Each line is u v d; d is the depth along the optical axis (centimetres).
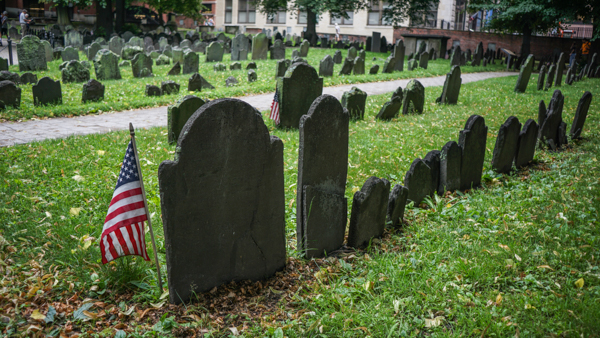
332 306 375
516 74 2625
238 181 394
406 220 565
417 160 598
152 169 720
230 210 396
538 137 902
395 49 2303
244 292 408
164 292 393
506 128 728
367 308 371
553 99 905
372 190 486
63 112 1151
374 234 514
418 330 347
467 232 516
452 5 4338
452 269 423
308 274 445
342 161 505
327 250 489
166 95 1436
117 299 386
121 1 3659
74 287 394
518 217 542
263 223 424
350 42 4128
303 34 3853
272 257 440
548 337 329
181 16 6050
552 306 361
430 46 3350
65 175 672
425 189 617
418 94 1234
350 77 1975
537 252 448
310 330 344
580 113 978
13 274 408
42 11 4656
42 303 371
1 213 522
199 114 356
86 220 525
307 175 460
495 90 1748
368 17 4597
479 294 386
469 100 1491
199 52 2934
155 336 340
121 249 370
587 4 2736
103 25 3481
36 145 817
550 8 2745
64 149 793
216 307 384
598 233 493
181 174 356
